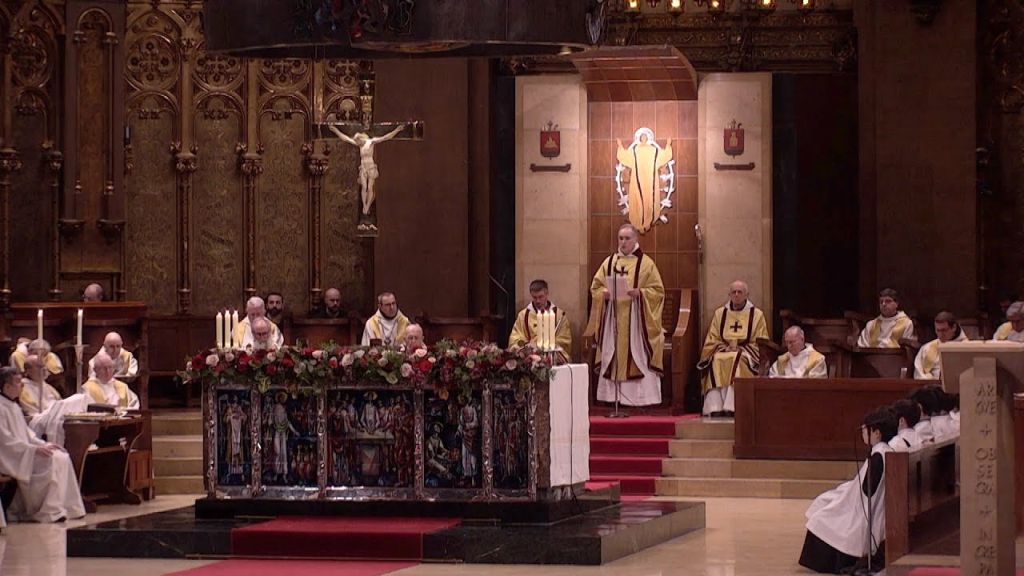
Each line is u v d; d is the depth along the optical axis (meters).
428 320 30.06
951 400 19.42
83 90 31.27
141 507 25.16
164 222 32.06
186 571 18.52
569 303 31.38
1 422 23.45
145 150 31.92
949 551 18.12
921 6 30.62
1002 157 31.77
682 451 26.83
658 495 25.97
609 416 28.55
